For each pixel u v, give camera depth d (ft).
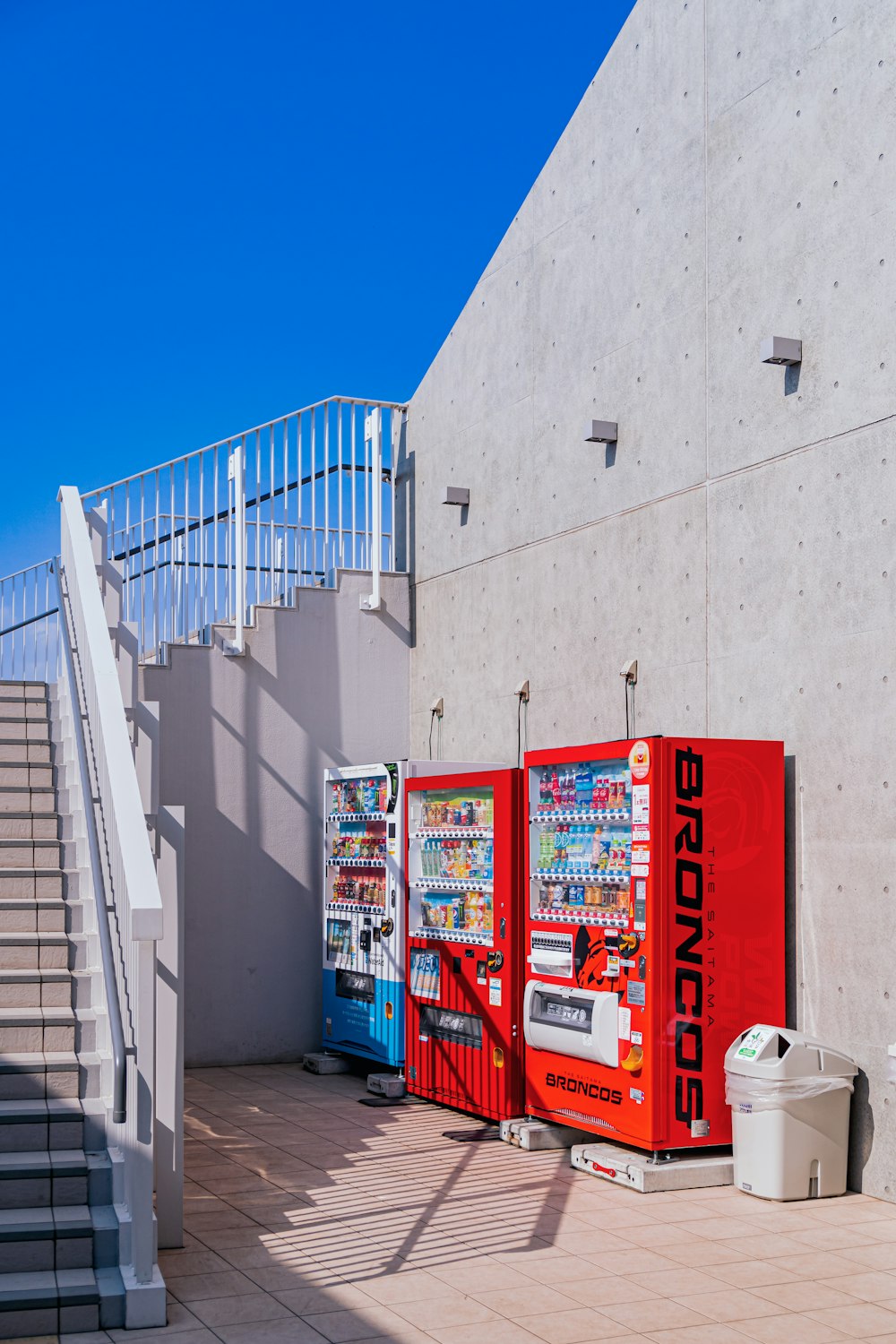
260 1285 15.17
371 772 28.89
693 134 24.11
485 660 30.83
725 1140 20.22
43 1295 13.48
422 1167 20.95
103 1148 15.48
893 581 19.30
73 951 18.13
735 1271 15.81
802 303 21.29
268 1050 32.07
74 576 21.70
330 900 31.17
